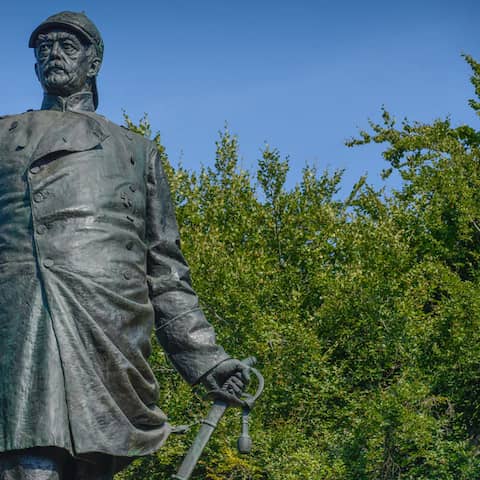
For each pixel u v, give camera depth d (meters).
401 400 13.80
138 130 17.73
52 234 3.52
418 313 16.23
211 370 3.77
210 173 19.84
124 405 3.49
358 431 13.83
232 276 15.40
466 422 16.41
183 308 3.84
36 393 3.31
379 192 22.00
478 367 15.29
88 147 3.69
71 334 3.40
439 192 20.67
